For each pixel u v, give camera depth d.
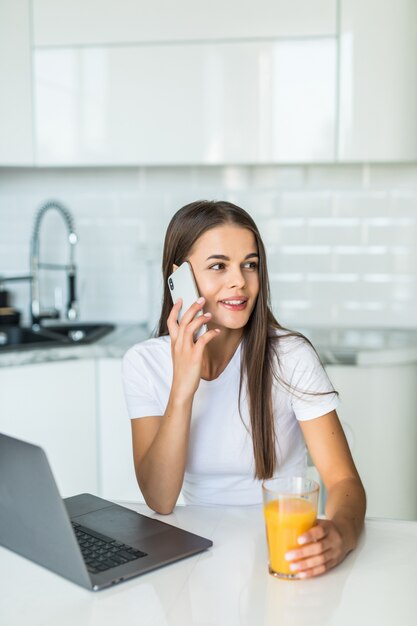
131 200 3.02
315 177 2.92
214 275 1.35
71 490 2.55
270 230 2.96
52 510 0.95
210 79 2.60
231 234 1.34
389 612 0.89
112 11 2.62
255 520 1.20
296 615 0.88
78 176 3.03
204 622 0.87
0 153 2.72
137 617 0.88
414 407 2.50
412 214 2.89
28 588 0.96
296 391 1.40
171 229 1.42
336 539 1.02
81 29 2.63
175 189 2.99
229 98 2.60
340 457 1.35
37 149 2.71
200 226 1.35
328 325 2.96
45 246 3.08
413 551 1.07
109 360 2.52
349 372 2.46
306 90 2.57
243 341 1.43
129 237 3.03
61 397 2.50
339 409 2.47
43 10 2.65
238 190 2.96
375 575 0.99
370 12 2.51
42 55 2.67
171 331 1.32
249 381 1.40
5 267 3.08
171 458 1.25
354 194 2.91
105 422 2.54
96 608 0.90
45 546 1.00
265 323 1.40
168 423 1.27
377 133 2.55
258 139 2.61
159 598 0.93
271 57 2.57
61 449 2.52
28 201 3.06
